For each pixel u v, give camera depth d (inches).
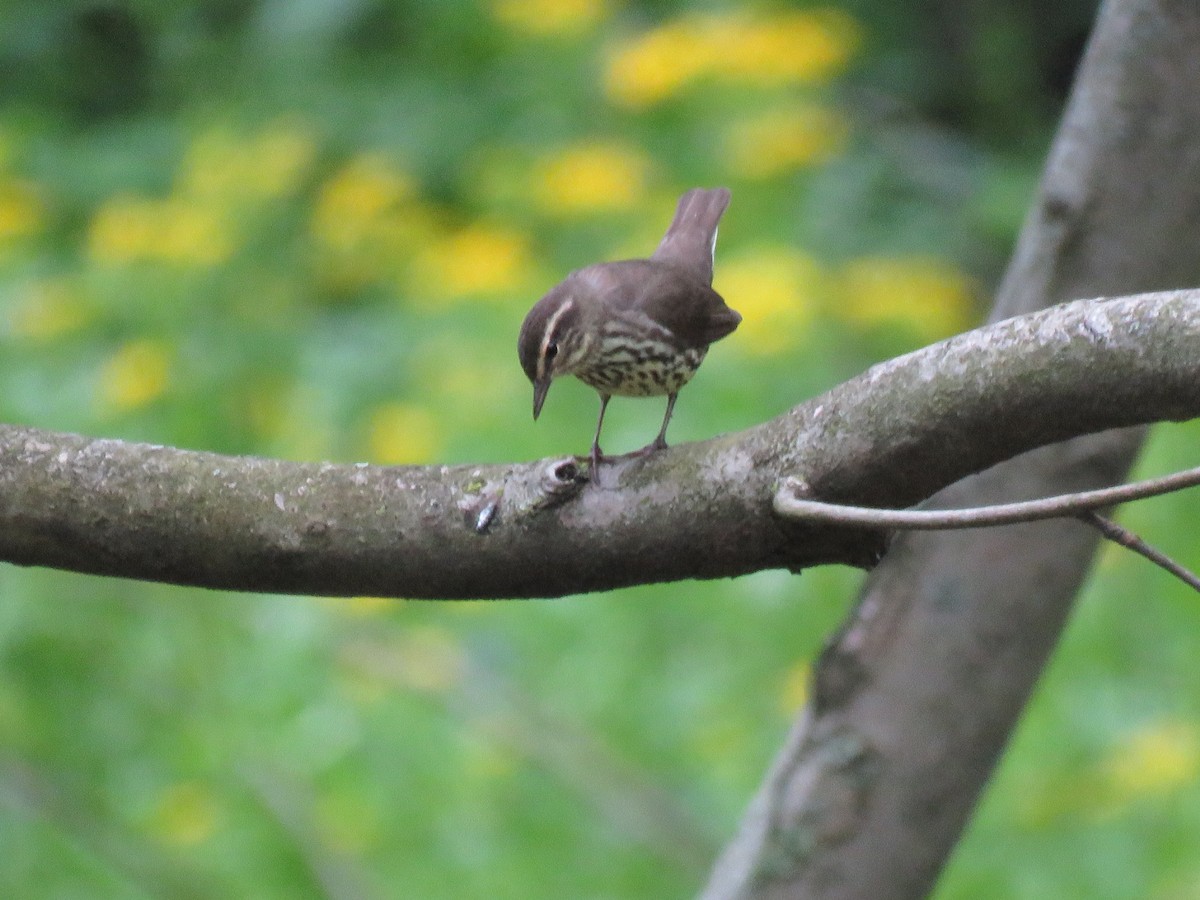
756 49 450.0
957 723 284.2
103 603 370.9
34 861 358.6
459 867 357.1
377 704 369.1
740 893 291.3
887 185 512.1
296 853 357.7
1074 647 362.0
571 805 365.1
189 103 545.6
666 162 456.1
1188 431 379.2
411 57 531.2
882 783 285.4
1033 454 277.4
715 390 377.7
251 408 426.0
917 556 283.7
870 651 286.2
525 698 370.0
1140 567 371.6
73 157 521.0
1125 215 270.5
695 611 366.9
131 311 432.1
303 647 365.1
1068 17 669.3
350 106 518.3
